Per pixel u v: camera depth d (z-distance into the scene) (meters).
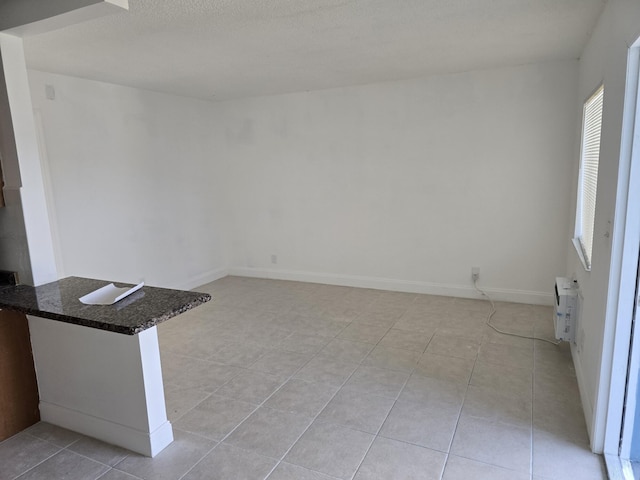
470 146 4.47
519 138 4.27
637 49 1.87
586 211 3.30
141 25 2.64
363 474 2.10
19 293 2.48
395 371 3.12
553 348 3.42
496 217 4.49
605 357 2.11
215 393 2.90
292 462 2.21
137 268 4.77
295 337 3.80
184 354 3.51
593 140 3.04
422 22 2.76
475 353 3.37
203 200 5.65
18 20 2.25
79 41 2.92
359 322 4.11
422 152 4.69
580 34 3.10
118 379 2.30
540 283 4.43
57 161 3.90
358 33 2.94
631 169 1.93
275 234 5.70
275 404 2.74
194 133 5.45
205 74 4.07
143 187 4.79
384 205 4.98
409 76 4.46
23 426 2.56
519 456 2.20
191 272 5.51
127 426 2.33
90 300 2.33
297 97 5.21
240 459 2.24
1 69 2.39
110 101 4.37
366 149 4.96
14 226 2.58
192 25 2.67
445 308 4.41
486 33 3.04
